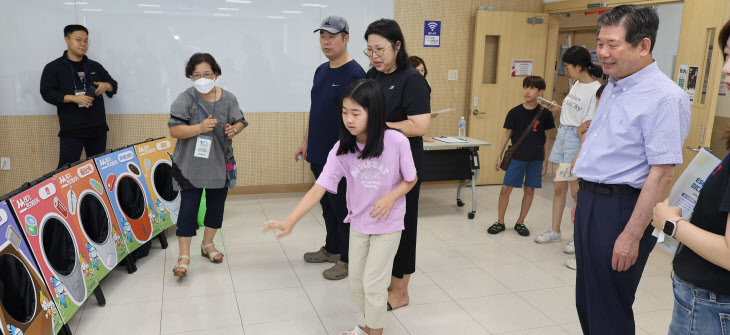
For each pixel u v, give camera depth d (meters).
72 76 4.55
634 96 1.88
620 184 1.94
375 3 5.54
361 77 3.13
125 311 2.89
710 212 1.45
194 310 2.92
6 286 2.16
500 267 3.62
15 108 4.81
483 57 5.86
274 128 5.48
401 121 2.58
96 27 4.81
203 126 3.15
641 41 1.81
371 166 2.19
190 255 3.75
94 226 3.03
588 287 2.09
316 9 5.36
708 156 1.55
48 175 2.77
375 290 2.31
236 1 5.12
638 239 1.86
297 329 2.73
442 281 3.37
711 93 3.51
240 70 5.27
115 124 5.03
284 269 3.52
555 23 6.09
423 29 5.74
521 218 4.40
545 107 4.17
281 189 5.64
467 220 4.76
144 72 5.02
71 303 2.58
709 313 1.47
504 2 5.97
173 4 4.96
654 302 3.09
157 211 3.80
